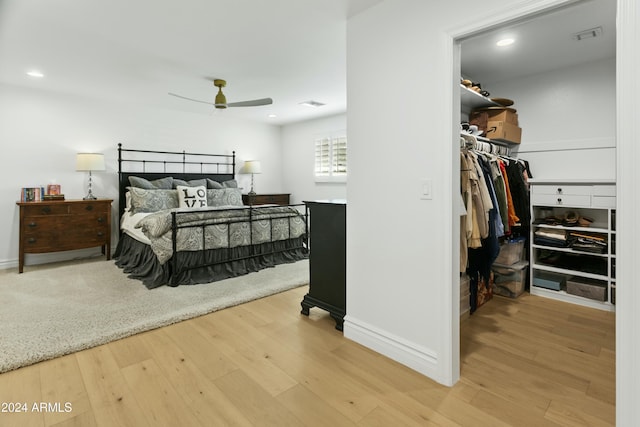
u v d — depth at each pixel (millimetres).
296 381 1825
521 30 2445
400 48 1949
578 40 2625
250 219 4055
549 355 2113
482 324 2598
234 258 3900
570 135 3219
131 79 3852
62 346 2121
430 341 1868
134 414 1562
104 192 4855
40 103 4316
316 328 2508
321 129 6199
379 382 1820
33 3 2203
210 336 2361
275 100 4863
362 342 2240
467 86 2730
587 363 2016
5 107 4090
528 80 3434
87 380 1825
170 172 5453
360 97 2213
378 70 2084
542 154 3383
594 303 2924
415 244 1919
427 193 1842
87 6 2248
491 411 1584
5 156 4117
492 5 1555
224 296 3104
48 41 2805
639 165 1181
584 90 3129
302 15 2332
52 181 4434
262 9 2268
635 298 1208
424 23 1821
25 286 3391
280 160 7020
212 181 5637
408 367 1963
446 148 1749
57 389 1745
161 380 1829
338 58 3236
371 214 2164
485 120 3188
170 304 2889
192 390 1742
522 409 1596
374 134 2123
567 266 3131
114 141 4922
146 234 3609
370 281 2191
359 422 1517
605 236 2988
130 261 4090
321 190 6293
